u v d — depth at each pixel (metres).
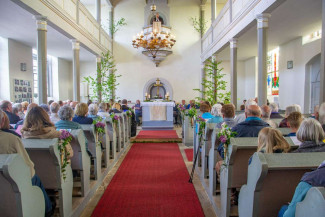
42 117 2.70
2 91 9.76
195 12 15.41
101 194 3.85
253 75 15.05
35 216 2.18
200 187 4.15
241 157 2.69
